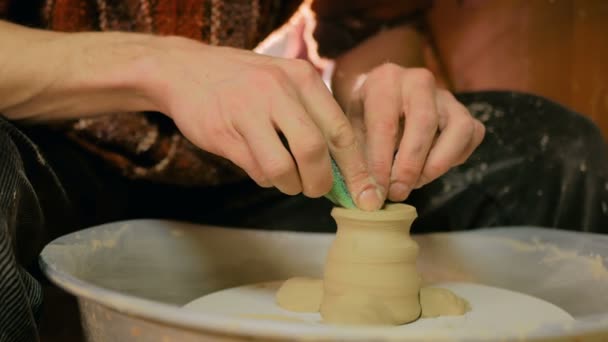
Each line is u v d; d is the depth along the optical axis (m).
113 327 0.51
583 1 1.90
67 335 0.93
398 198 0.66
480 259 0.86
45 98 0.72
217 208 1.03
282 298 0.69
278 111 0.54
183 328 0.44
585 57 1.91
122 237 0.79
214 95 0.58
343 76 1.23
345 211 0.61
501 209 0.97
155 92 0.64
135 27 0.94
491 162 0.97
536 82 1.97
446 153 0.68
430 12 1.87
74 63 0.70
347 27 1.45
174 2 0.95
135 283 0.78
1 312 0.52
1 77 0.70
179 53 0.65
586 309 0.73
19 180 0.60
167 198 1.01
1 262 0.52
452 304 0.65
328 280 0.62
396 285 0.60
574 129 0.94
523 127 0.98
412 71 0.74
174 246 0.84
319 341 0.39
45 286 1.07
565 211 0.93
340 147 0.58
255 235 0.89
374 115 0.69
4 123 0.66
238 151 0.56
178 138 0.92
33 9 0.88
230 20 0.99
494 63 1.97
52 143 0.83
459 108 0.72
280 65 0.59
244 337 0.41
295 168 0.54
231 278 0.87
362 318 0.58
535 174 0.95
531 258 0.82
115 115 0.86
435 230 0.98
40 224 0.68
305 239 0.90
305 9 1.52
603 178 0.91
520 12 1.95
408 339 0.38
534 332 0.39
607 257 0.74
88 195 0.87
